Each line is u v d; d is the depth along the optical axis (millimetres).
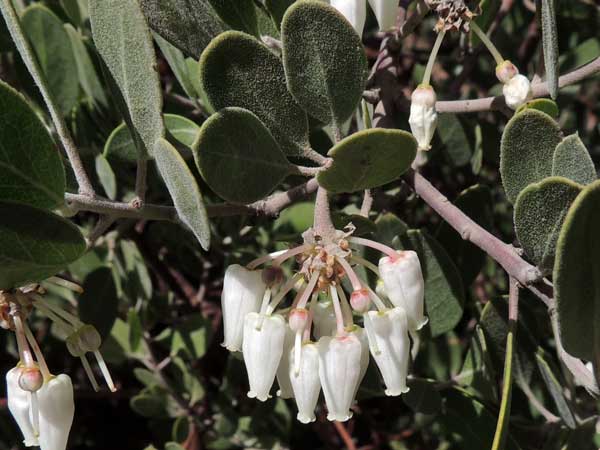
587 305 66
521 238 73
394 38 100
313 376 73
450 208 84
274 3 89
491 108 94
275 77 77
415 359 112
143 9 83
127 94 75
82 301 113
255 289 75
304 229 131
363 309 72
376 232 97
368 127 93
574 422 99
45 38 112
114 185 108
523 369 103
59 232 70
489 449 102
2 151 68
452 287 98
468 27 86
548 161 80
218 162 72
